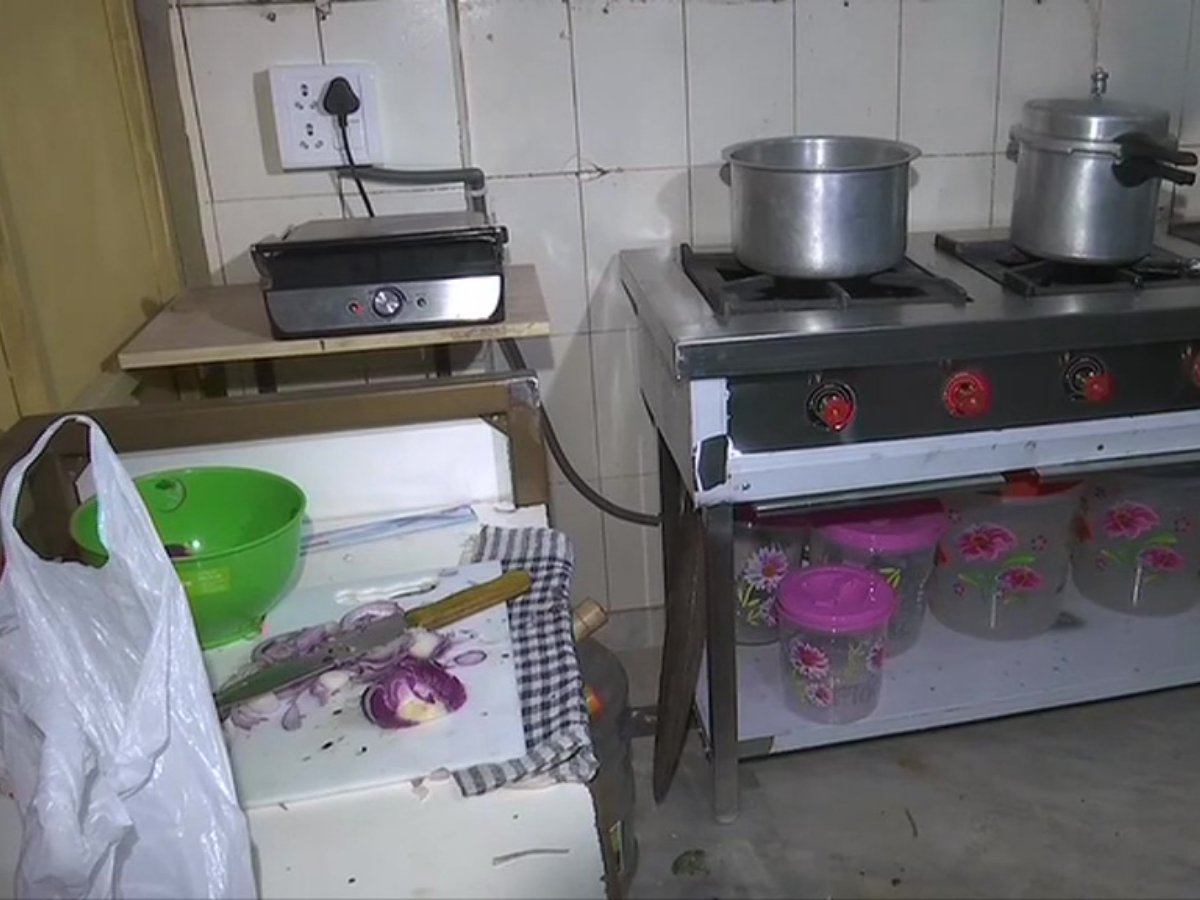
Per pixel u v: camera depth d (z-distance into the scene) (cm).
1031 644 179
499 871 72
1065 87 175
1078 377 138
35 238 117
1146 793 166
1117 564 184
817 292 145
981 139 176
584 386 182
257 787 79
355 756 82
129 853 67
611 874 80
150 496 109
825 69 169
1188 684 175
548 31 162
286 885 72
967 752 177
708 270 156
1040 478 142
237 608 95
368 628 95
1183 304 136
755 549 173
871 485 140
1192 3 173
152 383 149
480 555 111
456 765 80
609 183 171
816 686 163
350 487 124
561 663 91
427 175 162
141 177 152
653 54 165
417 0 155
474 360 174
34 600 67
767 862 157
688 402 135
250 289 158
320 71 155
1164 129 145
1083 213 143
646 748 180
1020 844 158
